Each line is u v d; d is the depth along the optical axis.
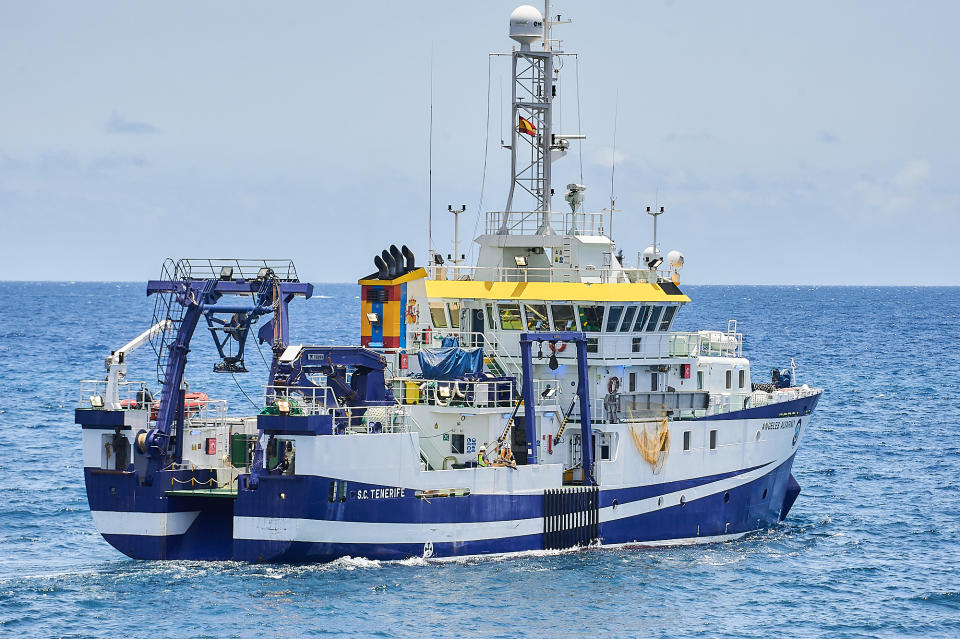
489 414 153.50
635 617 134.38
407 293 163.38
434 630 126.94
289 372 148.25
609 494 157.50
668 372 172.00
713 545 168.62
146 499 144.75
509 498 149.75
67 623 128.12
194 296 148.38
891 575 155.88
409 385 157.62
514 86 170.88
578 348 156.38
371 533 141.75
